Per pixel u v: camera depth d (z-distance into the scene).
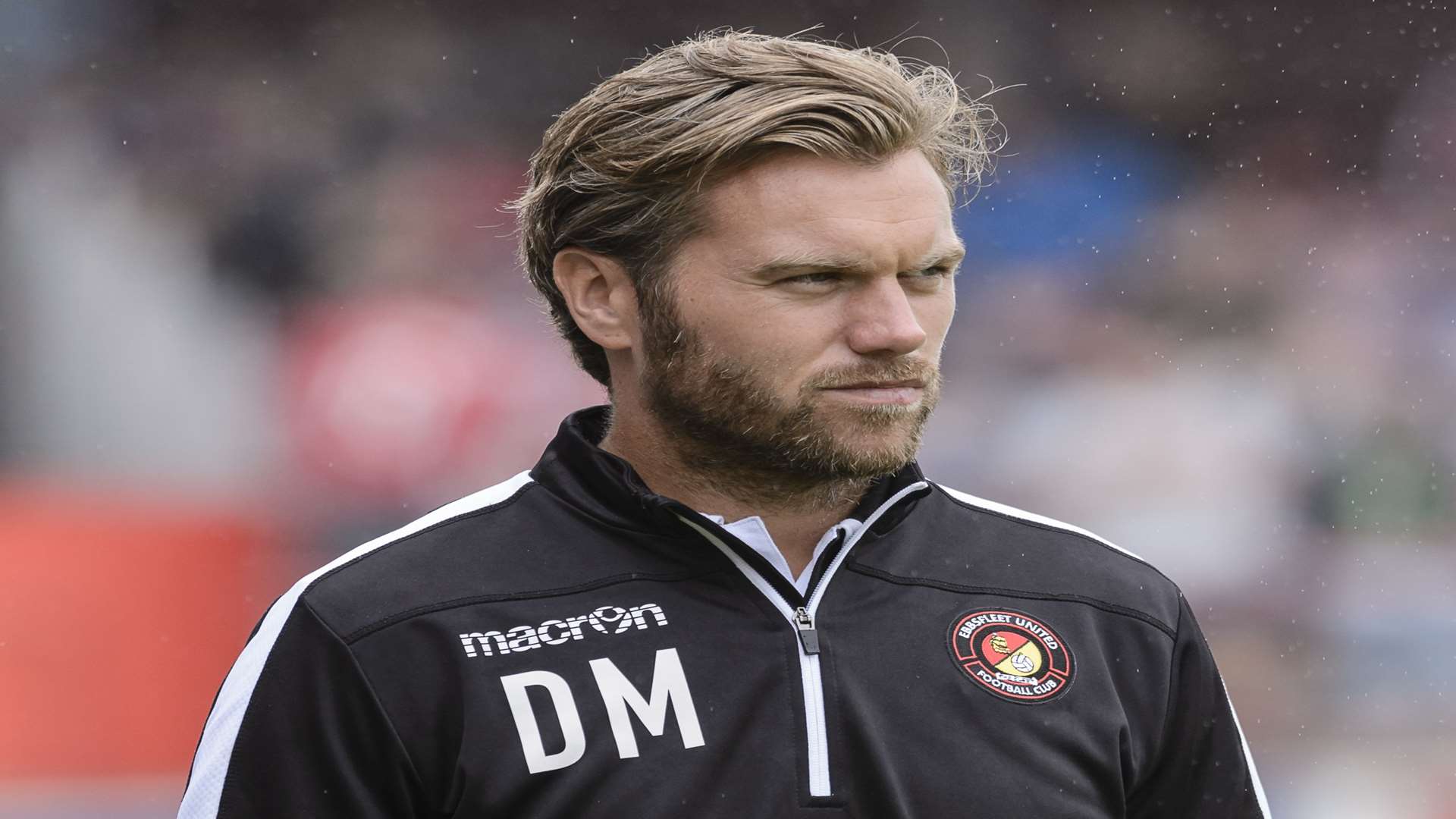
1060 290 22.70
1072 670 4.43
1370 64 24.67
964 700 4.30
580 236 4.46
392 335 20.48
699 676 4.19
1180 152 24.27
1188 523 20.59
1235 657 19.33
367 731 4.11
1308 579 20.05
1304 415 21.77
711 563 4.34
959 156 4.99
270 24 22.66
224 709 4.25
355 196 22.17
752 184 4.07
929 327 4.22
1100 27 24.41
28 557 15.95
